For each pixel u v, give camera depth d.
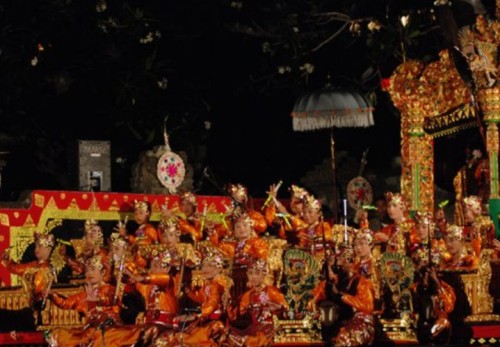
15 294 21.19
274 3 28.50
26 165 28.42
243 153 30.19
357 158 29.86
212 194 28.81
